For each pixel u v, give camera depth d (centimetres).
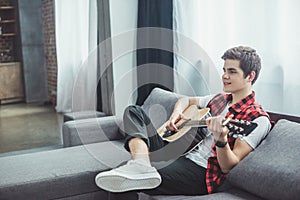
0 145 381
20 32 613
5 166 226
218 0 289
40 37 621
